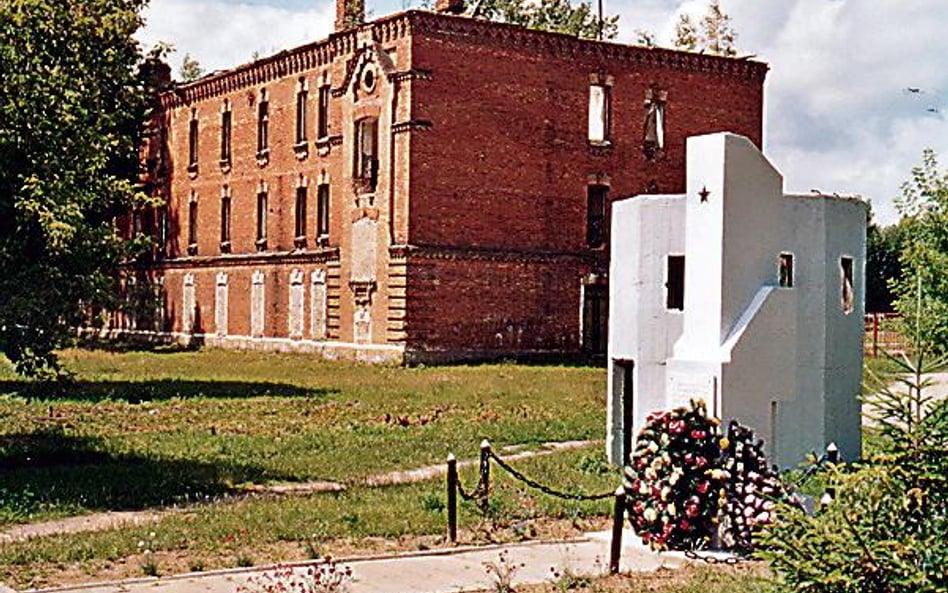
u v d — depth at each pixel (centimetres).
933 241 2609
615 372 2111
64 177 2181
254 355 5466
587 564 1445
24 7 2169
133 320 6919
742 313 1650
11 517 1745
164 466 2216
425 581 1364
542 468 2177
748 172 1659
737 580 1304
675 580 1329
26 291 2114
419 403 3306
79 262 2203
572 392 3591
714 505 1490
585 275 5031
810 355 1866
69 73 2277
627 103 5191
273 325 5703
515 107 4894
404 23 4725
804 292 1869
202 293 6344
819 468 1474
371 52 4903
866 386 1073
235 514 1742
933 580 898
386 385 3819
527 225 4916
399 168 4731
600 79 5112
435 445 2525
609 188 5131
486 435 2680
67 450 2362
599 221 5122
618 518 1399
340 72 5175
